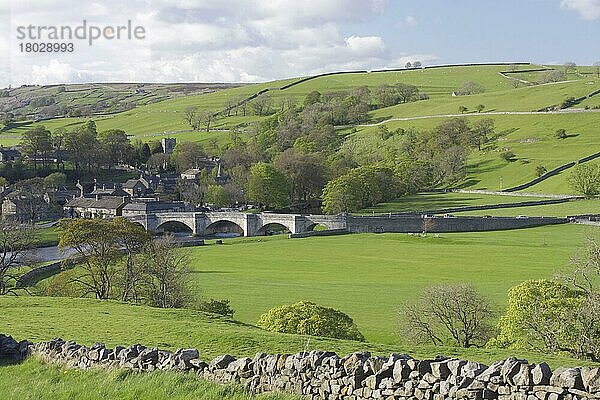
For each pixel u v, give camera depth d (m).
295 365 19.31
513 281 90.69
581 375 14.39
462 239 138.12
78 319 45.88
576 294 48.50
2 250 107.31
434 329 55.38
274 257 122.25
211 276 101.31
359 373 18.00
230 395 19.06
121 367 23.14
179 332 40.09
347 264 113.56
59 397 20.95
